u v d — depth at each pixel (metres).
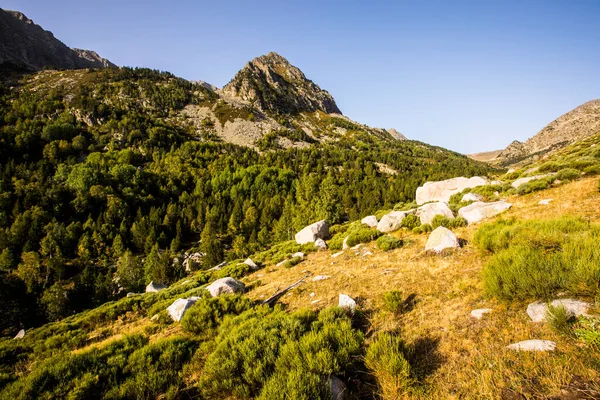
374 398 3.98
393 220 16.97
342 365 4.55
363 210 71.62
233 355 5.18
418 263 9.98
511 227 8.90
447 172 126.88
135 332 10.57
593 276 4.37
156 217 71.19
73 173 77.56
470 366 4.03
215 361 5.14
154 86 199.00
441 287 7.48
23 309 38.50
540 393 3.12
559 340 3.89
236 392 4.44
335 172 133.00
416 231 14.66
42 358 9.50
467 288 6.86
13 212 60.22
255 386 4.59
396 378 4.04
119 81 196.88
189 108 191.88
